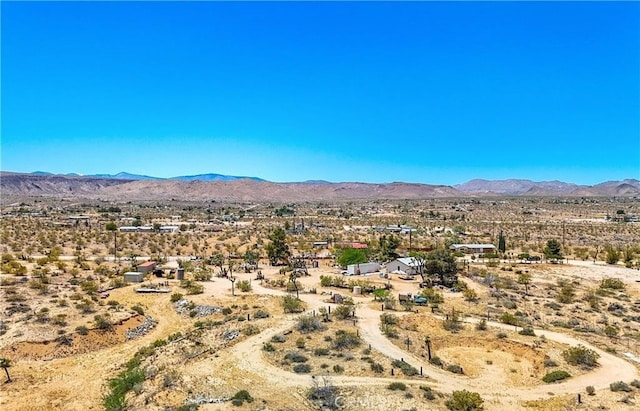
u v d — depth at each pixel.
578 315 78.88
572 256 143.50
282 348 58.41
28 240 152.00
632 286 101.62
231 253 145.75
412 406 43.88
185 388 47.34
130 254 133.50
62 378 55.12
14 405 48.59
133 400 45.72
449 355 58.50
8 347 60.53
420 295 86.88
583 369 53.12
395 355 56.38
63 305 75.62
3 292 80.44
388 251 130.62
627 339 64.38
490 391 48.06
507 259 137.25
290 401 44.50
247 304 82.62
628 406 43.91
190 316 78.25
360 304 80.75
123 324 71.06
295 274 103.62
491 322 70.69
